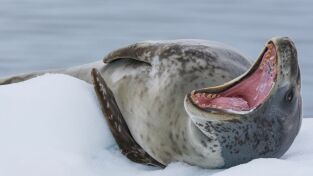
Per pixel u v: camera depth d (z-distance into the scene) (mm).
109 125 16875
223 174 14211
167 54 17156
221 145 15406
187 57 16969
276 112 15242
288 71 14992
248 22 57844
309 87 32969
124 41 47219
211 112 14672
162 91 16750
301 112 15984
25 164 14922
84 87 17359
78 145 16031
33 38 47406
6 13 59781
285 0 74875
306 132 17984
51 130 16031
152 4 70562
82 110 16703
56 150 15555
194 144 15836
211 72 16766
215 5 70688
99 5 68000
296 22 57906
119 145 16750
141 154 16844
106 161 16156
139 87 17250
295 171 13688
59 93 16844
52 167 14914
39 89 16922
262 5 70938
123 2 71625
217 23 57281
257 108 14992
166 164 16703
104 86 17141
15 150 15320
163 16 61812
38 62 39094
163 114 16562
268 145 15453
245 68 17156
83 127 16438
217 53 17141
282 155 16062
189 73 16766
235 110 14875
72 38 47938
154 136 16656
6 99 16531
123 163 16359
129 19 59156
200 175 15797
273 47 14961
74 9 64188
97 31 51438
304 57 40750
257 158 15555
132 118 17266
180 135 16156
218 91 14969
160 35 50469
